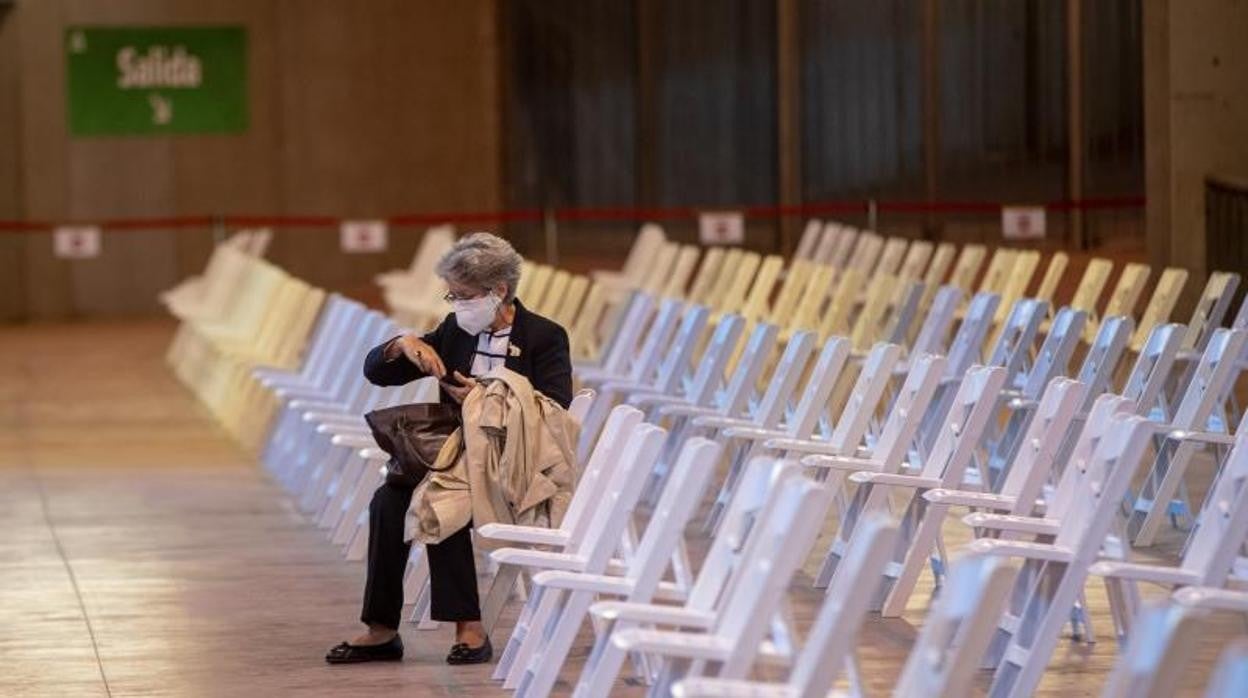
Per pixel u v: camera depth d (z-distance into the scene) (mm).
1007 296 25203
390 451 12812
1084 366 16938
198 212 44750
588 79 44562
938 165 37750
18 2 43625
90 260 44312
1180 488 16922
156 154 44469
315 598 15477
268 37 44938
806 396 15492
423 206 45812
